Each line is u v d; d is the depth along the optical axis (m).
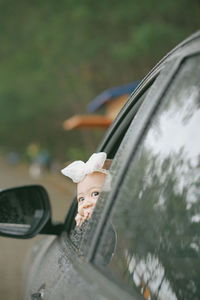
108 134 3.37
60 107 49.75
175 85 2.33
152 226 2.31
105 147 3.38
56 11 31.42
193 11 26.39
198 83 2.16
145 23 25.48
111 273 2.35
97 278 2.31
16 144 69.50
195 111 2.18
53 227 3.69
